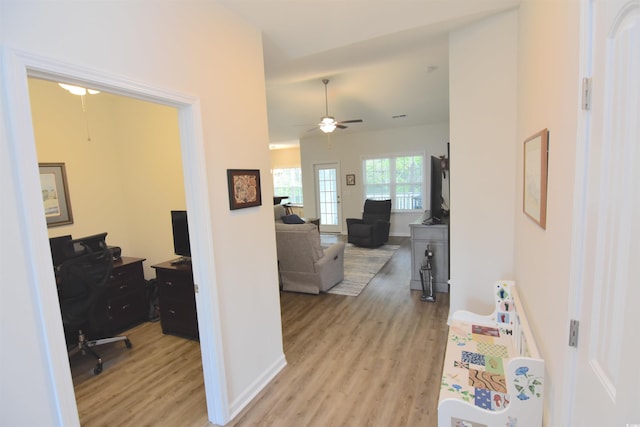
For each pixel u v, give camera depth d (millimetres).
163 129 3752
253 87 2377
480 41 2672
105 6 1403
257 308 2424
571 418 1100
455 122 2893
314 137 8953
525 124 2125
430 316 3512
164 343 3209
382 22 2514
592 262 940
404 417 2047
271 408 2199
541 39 1623
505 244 2775
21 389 1092
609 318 827
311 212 9328
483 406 1549
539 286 1613
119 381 2586
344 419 2055
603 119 869
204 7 1941
